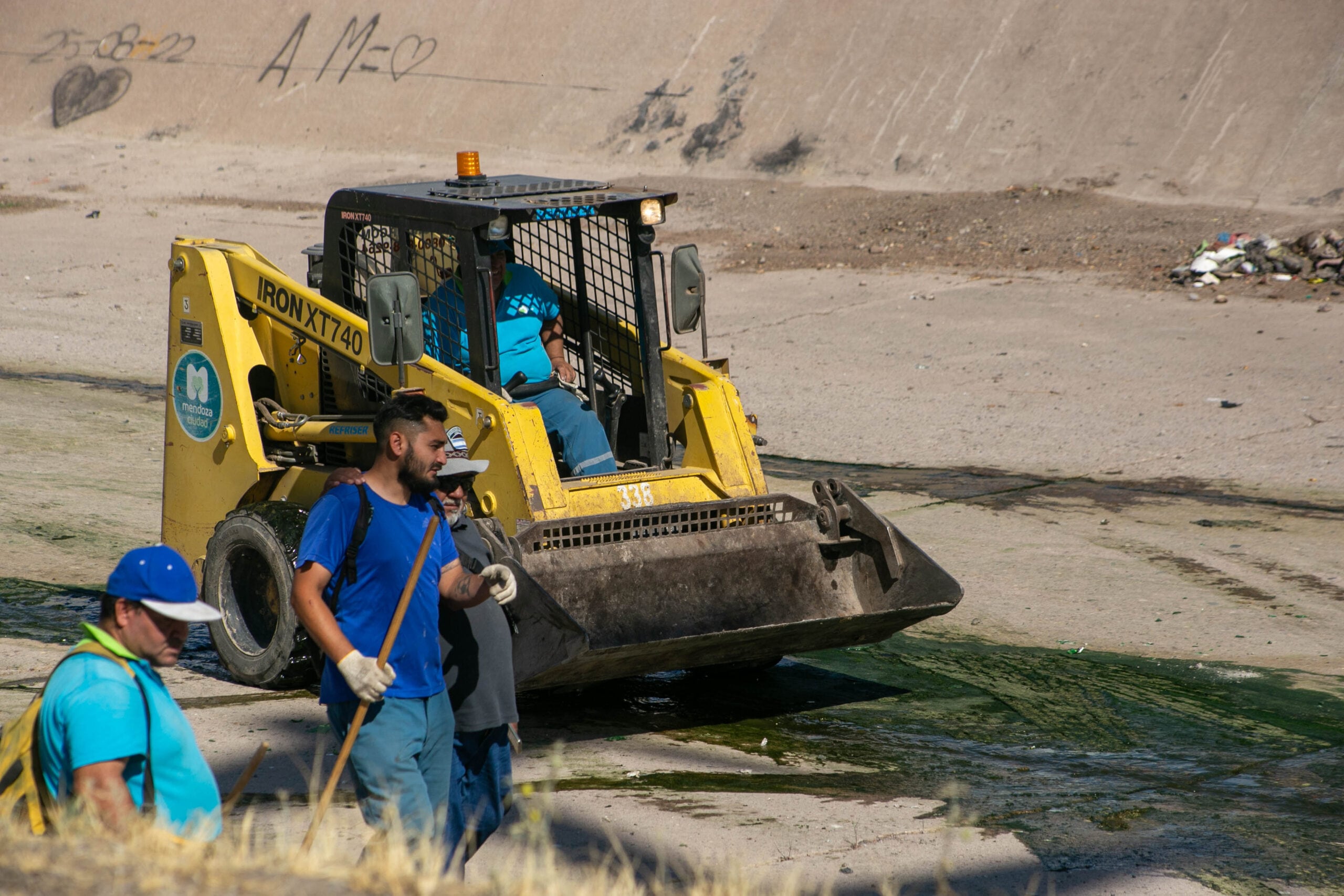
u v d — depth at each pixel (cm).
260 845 1482
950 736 2336
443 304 2388
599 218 2478
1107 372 5644
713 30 11769
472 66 12638
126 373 5706
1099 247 7812
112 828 1038
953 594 2308
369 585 1453
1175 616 3056
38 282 7788
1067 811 1975
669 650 2134
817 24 11244
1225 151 8650
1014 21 10350
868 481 4266
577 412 2416
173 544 2703
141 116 13650
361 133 12475
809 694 2572
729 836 1817
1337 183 8044
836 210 9200
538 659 1970
